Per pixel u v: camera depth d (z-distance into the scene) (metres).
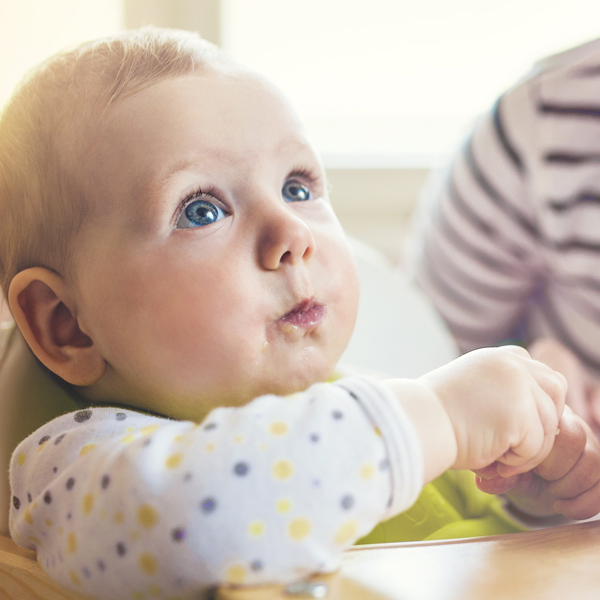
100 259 0.47
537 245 0.88
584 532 0.37
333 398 0.36
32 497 0.41
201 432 0.35
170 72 0.50
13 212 0.51
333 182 1.27
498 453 0.38
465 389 0.38
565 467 0.45
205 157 0.47
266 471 0.32
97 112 0.48
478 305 0.96
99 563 0.34
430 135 1.42
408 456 0.34
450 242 0.94
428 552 0.34
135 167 0.47
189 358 0.46
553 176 0.81
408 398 0.37
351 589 0.30
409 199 1.28
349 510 0.32
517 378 0.40
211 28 1.21
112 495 0.34
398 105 1.42
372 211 1.29
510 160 0.85
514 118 0.84
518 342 0.93
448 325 0.99
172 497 0.32
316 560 0.32
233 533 0.31
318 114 1.40
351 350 0.76
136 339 0.47
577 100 0.78
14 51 1.11
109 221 0.47
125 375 0.49
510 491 0.49
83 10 1.15
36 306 0.51
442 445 0.36
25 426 0.52
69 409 0.55
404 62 1.40
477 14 1.37
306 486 0.32
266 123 0.50
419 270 1.03
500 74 1.38
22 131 0.51
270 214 0.47
